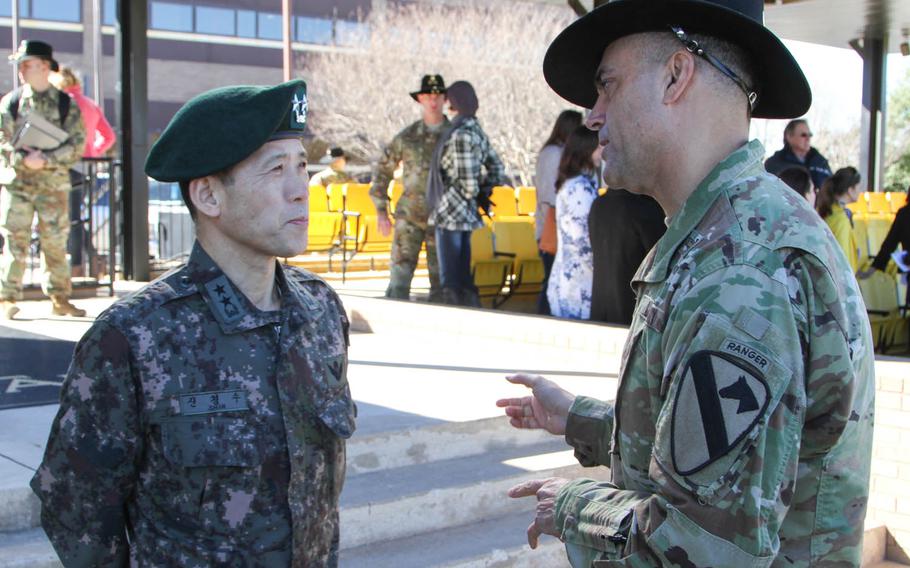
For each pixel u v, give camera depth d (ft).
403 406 15.78
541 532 5.87
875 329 24.73
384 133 86.58
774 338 4.82
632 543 5.08
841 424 5.08
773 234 5.05
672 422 4.91
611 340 19.81
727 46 5.52
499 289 31.14
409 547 12.34
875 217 37.40
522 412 7.44
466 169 25.64
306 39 87.61
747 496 4.70
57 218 24.06
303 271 6.84
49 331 22.21
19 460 11.98
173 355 5.89
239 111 6.05
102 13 79.36
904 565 16.07
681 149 5.51
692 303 5.05
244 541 5.89
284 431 6.03
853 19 38.99
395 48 86.94
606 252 20.35
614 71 5.70
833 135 79.41
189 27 84.28
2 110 23.27
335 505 6.50
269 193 6.11
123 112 30.86
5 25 77.51
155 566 5.89
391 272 28.35
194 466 5.81
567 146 22.17
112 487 5.95
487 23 86.58
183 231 39.50
